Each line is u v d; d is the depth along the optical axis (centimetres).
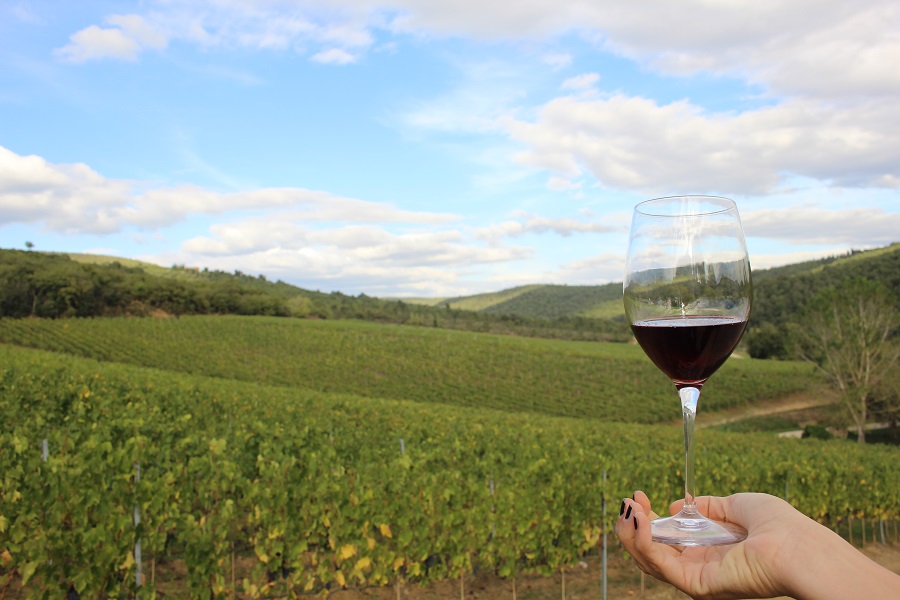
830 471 1099
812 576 66
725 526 88
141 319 6475
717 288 95
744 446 1680
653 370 5212
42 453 583
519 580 768
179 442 795
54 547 445
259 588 567
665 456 1176
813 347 3697
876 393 3362
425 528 624
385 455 956
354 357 5456
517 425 1905
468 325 10125
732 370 4866
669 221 100
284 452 838
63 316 6831
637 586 759
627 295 105
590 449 1306
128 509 504
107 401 1258
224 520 529
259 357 5341
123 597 504
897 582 63
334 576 591
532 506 695
